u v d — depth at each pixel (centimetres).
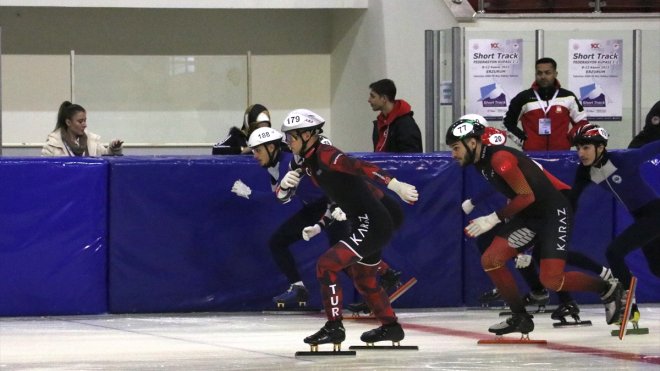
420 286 1900
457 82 2216
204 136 3178
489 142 1630
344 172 1375
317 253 1869
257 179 1847
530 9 2722
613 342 1539
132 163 1823
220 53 3170
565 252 1509
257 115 1928
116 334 1616
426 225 1894
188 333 1630
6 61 3078
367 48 2905
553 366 1331
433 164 1891
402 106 1998
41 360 1388
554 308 1905
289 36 3209
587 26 2706
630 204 1608
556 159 1906
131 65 3127
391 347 1458
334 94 3200
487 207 1906
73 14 3092
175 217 1834
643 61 2289
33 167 1786
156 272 1836
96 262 1817
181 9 3136
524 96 2134
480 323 1739
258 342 1539
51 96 3106
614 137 2297
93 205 1811
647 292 1970
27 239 1786
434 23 2688
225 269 1853
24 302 1789
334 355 1405
